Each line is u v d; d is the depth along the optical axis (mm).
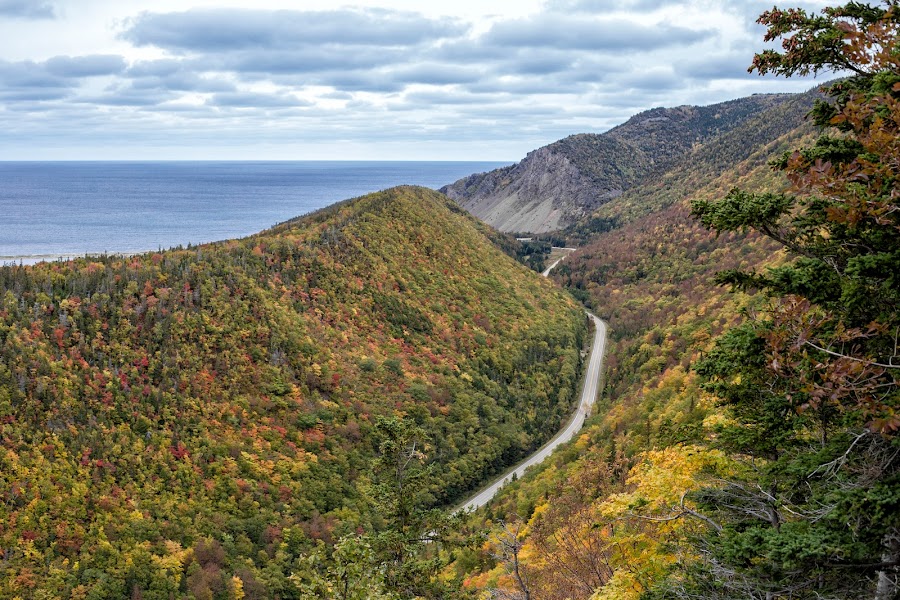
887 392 11055
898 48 12180
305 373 114750
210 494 87375
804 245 15625
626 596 17812
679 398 67688
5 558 69625
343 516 90062
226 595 72125
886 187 11492
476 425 119438
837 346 12609
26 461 78875
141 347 102812
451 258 187625
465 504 101938
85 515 77250
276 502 89500
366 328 139625
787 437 14305
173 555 75562
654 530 20000
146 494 83375
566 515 27531
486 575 40562
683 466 18031
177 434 92625
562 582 24297
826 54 15359
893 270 11977
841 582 13438
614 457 54406
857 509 11172
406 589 26531
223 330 113000
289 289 135375
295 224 177125
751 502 15602
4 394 83750
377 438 108438
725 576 14664
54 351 94062
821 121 15422
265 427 101438
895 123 11742
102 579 70750
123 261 122562
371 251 166000
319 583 16906
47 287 104125
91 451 84250
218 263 128000
